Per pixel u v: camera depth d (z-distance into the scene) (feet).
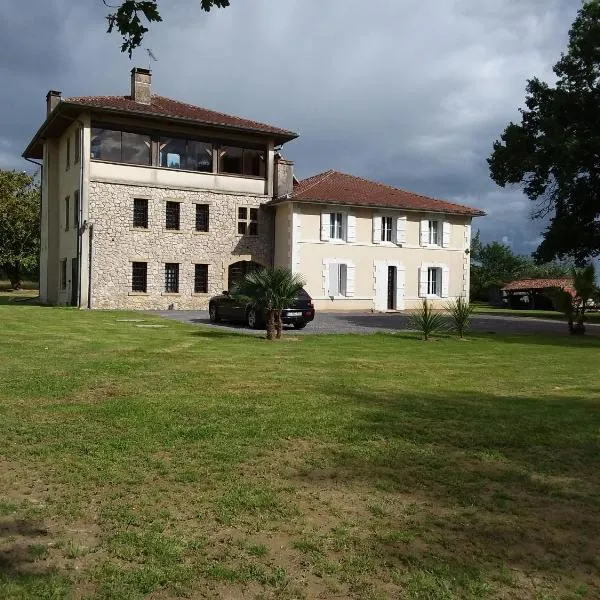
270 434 19.65
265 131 98.89
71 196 97.71
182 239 96.02
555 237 109.70
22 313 73.61
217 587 10.29
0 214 152.56
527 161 107.76
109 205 91.04
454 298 111.24
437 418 22.41
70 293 97.09
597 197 109.60
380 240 104.63
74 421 20.84
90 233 89.66
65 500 13.89
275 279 52.60
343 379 31.40
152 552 11.42
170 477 15.48
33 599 9.73
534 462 17.47
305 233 98.58
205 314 84.69
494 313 126.21
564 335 68.33
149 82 98.17
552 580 10.81
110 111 88.84
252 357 39.78
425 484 15.51
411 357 42.88
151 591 10.11
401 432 20.24
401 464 16.97
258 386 28.55
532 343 57.06
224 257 98.99
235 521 12.92
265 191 102.42
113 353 39.70
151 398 24.98
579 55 108.06
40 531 12.32
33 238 160.45
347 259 101.71
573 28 109.81
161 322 68.13
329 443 18.86
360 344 51.06
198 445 18.26
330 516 13.33
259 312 64.90
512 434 20.26
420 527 12.85
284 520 13.05
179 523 12.77
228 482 15.21
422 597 10.12
